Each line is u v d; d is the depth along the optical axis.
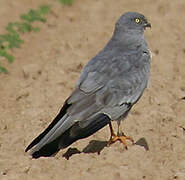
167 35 21.78
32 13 24.55
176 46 20.69
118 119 12.93
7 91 17.48
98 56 13.06
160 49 20.39
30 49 21.36
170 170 12.12
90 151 13.21
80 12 25.92
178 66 18.77
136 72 12.92
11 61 20.03
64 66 18.84
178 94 16.64
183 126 14.54
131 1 26.69
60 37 22.39
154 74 18.23
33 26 23.70
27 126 14.62
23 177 11.51
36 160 12.01
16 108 16.08
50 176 11.51
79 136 11.83
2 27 22.88
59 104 16.03
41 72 18.67
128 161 12.02
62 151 13.16
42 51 20.95
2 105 16.36
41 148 11.82
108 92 12.39
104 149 12.44
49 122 14.81
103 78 12.45
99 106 12.24
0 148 13.34
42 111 15.45
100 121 12.19
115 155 12.09
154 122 14.73
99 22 24.08
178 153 13.00
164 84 17.45
